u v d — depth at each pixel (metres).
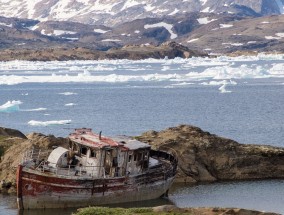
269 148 162.38
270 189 143.75
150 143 155.75
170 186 140.12
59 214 120.19
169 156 143.75
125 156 129.12
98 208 100.88
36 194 122.56
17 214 119.31
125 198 129.25
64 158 126.75
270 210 123.69
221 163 156.12
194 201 132.25
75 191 124.19
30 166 124.75
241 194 138.62
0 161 146.50
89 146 127.19
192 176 152.62
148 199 133.00
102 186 126.06
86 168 126.44
